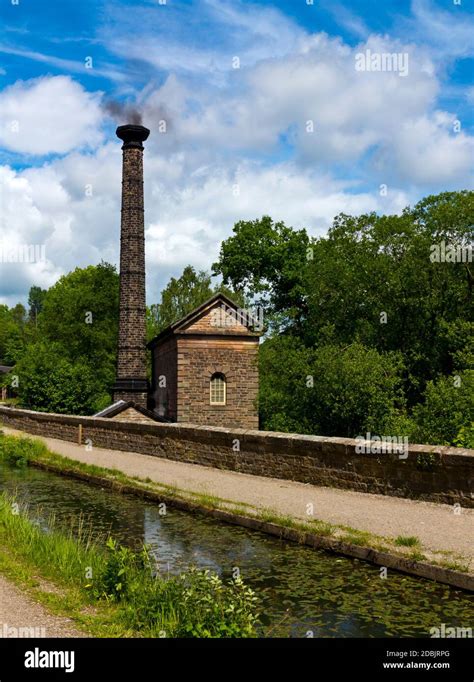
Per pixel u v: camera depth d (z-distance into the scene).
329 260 40.41
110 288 62.22
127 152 41.69
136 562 9.01
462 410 21.02
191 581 7.32
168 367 38.12
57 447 27.36
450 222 37.00
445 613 7.54
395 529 10.38
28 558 8.90
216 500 13.78
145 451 23.23
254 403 35.72
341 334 38.41
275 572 9.32
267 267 51.72
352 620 7.41
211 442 19.08
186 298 66.06
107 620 6.54
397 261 38.56
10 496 16.50
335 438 14.74
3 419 41.22
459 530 10.08
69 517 13.84
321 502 12.88
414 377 35.44
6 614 6.58
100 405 48.75
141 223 41.56
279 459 16.22
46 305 69.69
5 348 125.88
